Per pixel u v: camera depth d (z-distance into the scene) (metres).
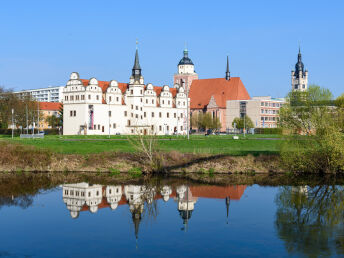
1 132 158.88
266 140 100.19
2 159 66.88
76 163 67.62
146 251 29.77
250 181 57.59
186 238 32.72
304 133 62.75
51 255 29.16
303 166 60.97
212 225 36.34
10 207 43.47
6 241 32.28
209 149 79.25
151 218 38.91
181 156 68.12
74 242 31.94
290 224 36.47
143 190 52.12
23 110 152.00
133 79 156.88
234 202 45.28
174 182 57.31
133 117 155.00
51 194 49.75
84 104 140.50
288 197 47.44
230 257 28.44
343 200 45.75
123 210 42.16
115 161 67.56
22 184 55.97
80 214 40.53
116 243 31.64
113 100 150.25
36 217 39.50
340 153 57.97
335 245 30.70
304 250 29.69
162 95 169.25
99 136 117.81
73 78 143.88
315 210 41.53
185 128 177.38
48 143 87.50
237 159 66.88
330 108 63.16
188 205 44.16
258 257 28.39
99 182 57.34
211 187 53.78
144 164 66.06
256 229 35.06
